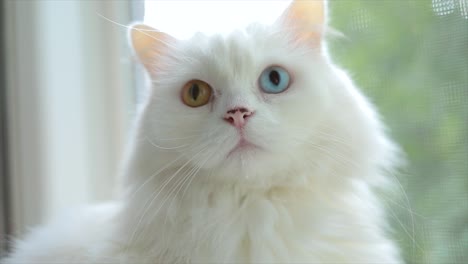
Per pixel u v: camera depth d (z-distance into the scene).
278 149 0.34
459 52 0.42
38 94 0.50
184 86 0.37
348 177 0.37
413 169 0.43
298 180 0.36
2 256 0.44
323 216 0.35
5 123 0.51
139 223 0.36
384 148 0.39
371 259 0.36
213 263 0.34
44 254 0.38
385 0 0.45
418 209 0.42
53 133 0.50
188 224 0.35
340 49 0.46
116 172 0.51
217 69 0.36
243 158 0.34
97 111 0.51
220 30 0.38
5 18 0.51
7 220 0.51
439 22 0.42
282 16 0.38
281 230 0.35
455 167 0.42
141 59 0.40
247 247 0.35
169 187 0.36
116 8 0.51
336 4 0.46
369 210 0.38
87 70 0.51
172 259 0.35
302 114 0.35
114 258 0.36
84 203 0.51
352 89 0.38
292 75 0.36
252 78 0.35
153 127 0.37
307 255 0.34
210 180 0.36
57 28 0.51
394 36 0.44
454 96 0.42
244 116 0.34
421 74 0.43
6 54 0.51
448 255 0.42
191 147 0.35
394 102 0.44
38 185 0.50
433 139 0.43
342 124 0.36
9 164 0.51
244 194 0.36
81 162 0.51
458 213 0.42
